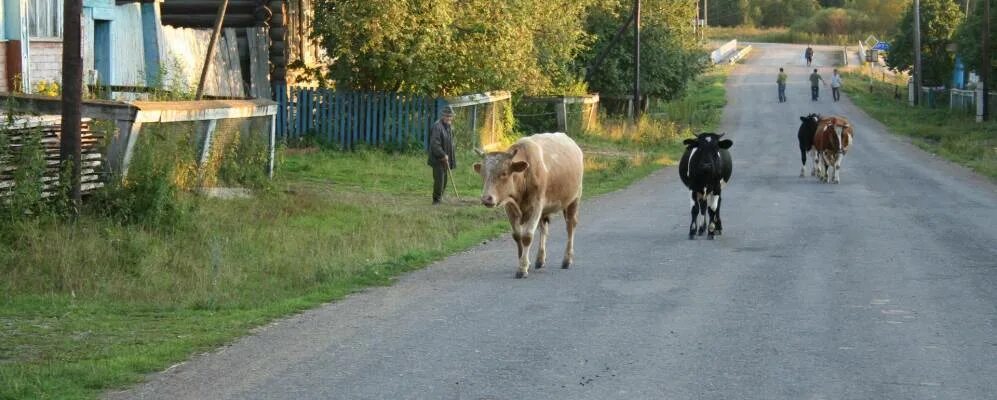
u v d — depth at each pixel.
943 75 69.38
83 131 16.16
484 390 8.05
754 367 8.66
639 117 47.56
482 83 31.59
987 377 8.31
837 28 133.38
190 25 29.25
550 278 13.05
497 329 10.13
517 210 13.14
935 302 11.32
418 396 7.91
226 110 19.31
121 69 23.75
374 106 29.59
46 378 8.38
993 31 53.72
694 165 16.27
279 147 24.75
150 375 8.59
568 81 45.41
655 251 15.23
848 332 9.90
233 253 14.64
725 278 12.90
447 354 9.16
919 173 29.33
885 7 133.25
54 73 21.53
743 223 18.42
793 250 15.24
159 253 14.01
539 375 8.46
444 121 21.23
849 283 12.52
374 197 21.53
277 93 29.66
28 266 12.81
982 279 12.73
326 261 13.99
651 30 52.28
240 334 10.06
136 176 16.02
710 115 55.91
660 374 8.46
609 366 8.72
